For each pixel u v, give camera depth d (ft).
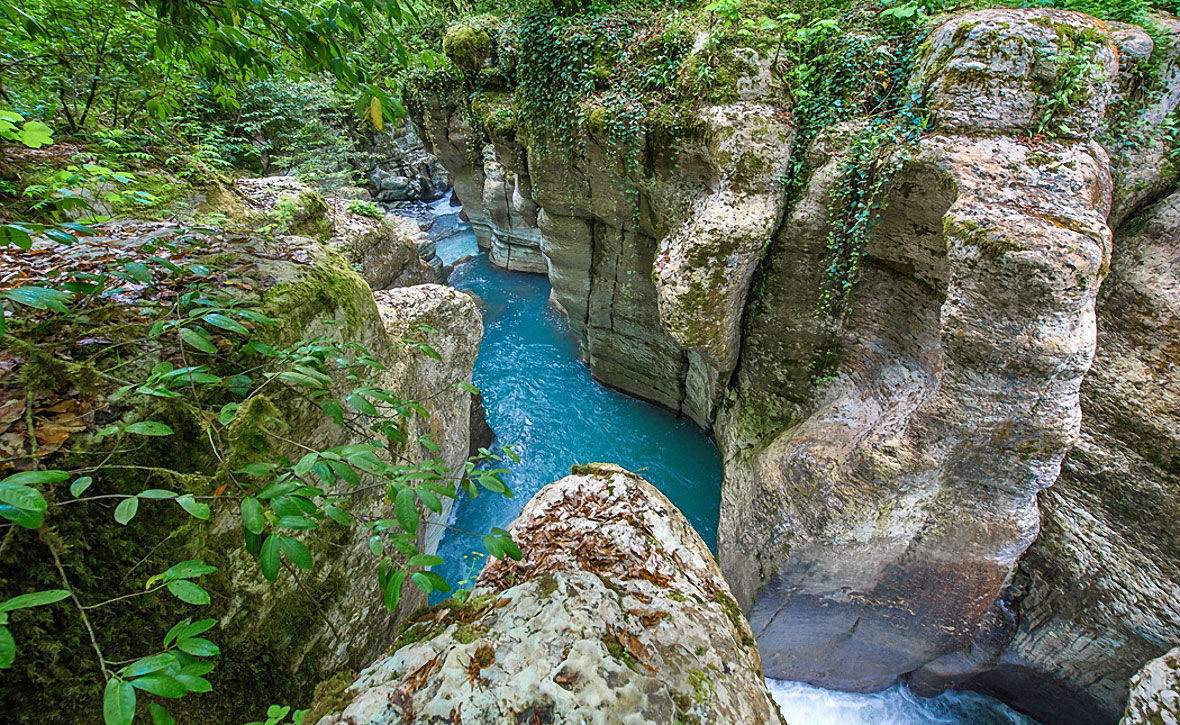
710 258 19.86
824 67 17.89
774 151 18.67
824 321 20.80
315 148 45.85
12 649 2.92
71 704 5.20
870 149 16.40
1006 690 21.80
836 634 20.84
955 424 14.43
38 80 14.15
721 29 19.45
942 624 18.84
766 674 23.44
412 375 14.21
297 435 8.32
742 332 24.23
